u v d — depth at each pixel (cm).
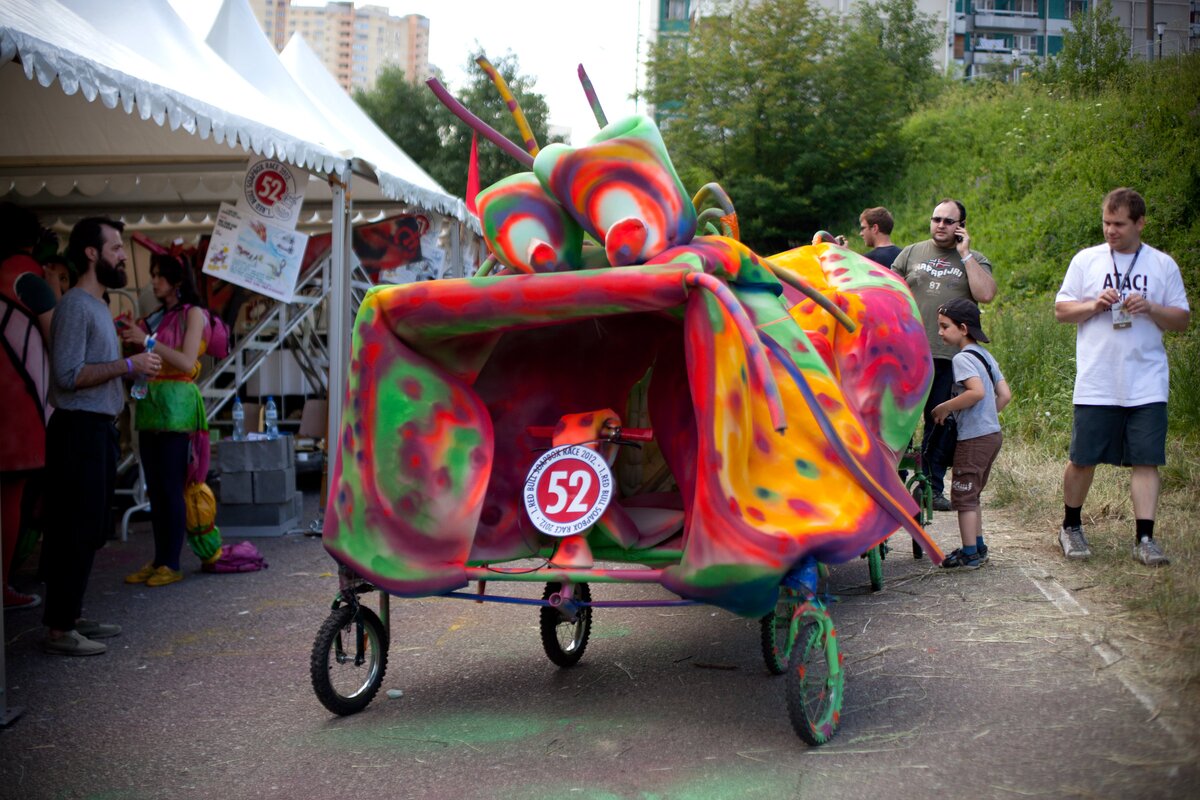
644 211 442
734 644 543
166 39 815
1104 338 632
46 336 630
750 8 2745
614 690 476
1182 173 1609
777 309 477
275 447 870
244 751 417
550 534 429
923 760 378
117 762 410
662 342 498
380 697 477
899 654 500
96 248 566
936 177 2270
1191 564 603
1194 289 1338
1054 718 408
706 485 392
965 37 4081
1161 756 365
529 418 492
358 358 432
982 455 652
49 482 550
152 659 544
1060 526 747
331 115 1162
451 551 429
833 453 426
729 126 2567
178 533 707
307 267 1073
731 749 399
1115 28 2525
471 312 420
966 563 654
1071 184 1791
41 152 909
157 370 579
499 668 514
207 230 1173
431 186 1180
